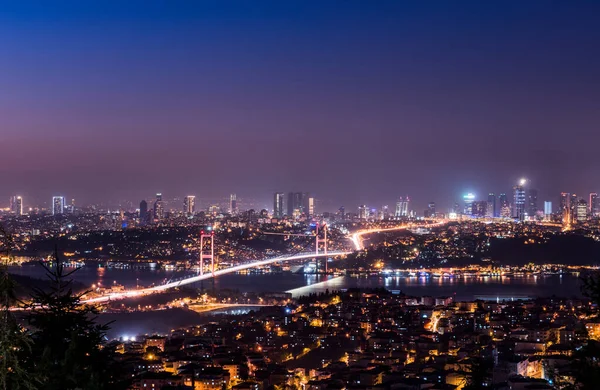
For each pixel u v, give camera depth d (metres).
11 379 43.81
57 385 59.16
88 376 62.97
